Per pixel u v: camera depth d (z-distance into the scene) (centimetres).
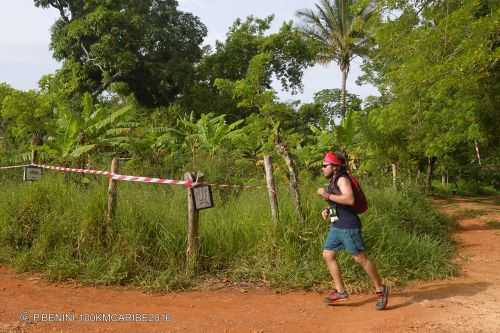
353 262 625
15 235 690
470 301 548
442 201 2075
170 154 1354
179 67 2509
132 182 802
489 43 1121
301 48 2684
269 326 460
